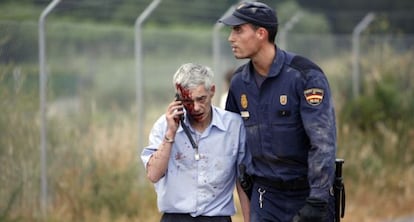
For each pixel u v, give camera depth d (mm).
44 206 28562
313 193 16500
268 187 17641
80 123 31203
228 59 42469
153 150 17062
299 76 16891
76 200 29469
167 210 17141
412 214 36312
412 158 41719
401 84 46250
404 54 47375
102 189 30406
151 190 32281
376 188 38125
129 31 41219
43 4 37312
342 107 43812
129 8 43500
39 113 28938
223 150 17125
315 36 44781
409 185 38688
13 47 28781
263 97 17297
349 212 35062
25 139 28328
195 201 16906
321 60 45062
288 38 42812
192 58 42719
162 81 42156
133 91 41719
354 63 45375
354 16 65750
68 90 36031
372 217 35219
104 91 40000
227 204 17297
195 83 16375
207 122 17078
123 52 41844
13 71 28406
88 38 38875
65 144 29953
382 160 40594
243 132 17578
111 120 34000
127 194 31094
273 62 17094
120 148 31922
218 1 48750
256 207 17875
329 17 65938
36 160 28594
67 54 36969
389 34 56375
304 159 17359
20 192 27844
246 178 17812
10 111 28016
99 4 34188
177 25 55000
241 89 17641
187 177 16953
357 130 42719
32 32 29609
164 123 17172
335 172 17516
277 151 17297
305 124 16750
